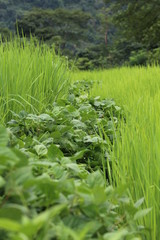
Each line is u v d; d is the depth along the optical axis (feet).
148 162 7.53
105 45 168.76
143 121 10.62
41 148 6.45
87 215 3.56
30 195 3.41
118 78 27.17
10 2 312.50
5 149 3.14
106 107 14.85
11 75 13.92
